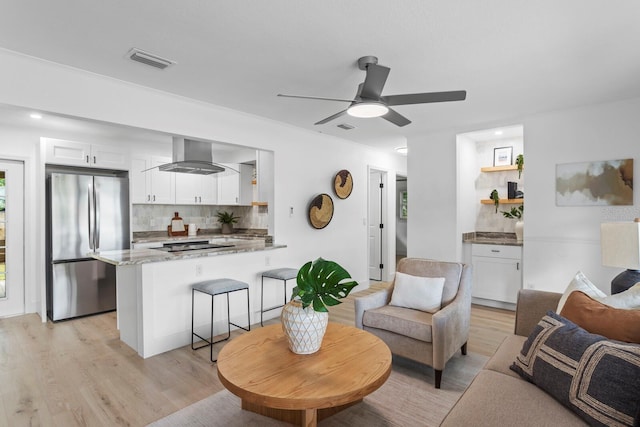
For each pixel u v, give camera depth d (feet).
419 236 16.06
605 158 11.69
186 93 10.57
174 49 7.88
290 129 14.49
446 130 15.25
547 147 12.76
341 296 6.36
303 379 5.33
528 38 7.45
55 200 13.06
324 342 6.81
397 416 6.90
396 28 7.06
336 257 16.70
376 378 5.39
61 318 13.08
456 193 15.05
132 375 8.59
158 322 9.98
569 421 4.20
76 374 8.63
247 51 8.00
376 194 20.75
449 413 4.53
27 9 6.29
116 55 8.11
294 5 6.30
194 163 13.64
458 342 8.77
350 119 13.61
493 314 13.60
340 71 9.07
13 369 8.90
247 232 20.80
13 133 13.55
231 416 6.91
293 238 14.57
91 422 6.70
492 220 16.66
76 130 14.44
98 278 14.03
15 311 13.74
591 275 11.93
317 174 15.72
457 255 15.02
